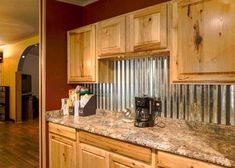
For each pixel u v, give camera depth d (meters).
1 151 4.54
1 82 8.47
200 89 2.23
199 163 1.58
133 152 2.02
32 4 3.87
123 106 2.96
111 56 2.64
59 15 3.29
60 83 3.28
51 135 3.03
